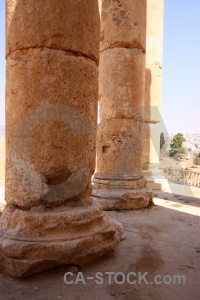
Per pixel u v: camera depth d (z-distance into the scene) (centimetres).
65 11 371
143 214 672
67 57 373
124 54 729
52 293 310
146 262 392
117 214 669
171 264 388
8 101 389
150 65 1098
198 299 305
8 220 380
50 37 366
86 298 302
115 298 304
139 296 308
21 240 348
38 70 365
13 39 379
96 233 383
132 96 736
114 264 382
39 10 365
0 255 352
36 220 360
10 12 385
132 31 732
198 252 434
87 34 395
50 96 366
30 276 341
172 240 487
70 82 376
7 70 396
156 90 1105
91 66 403
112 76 733
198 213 689
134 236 506
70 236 361
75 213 378
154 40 1112
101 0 762
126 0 728
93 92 408
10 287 319
